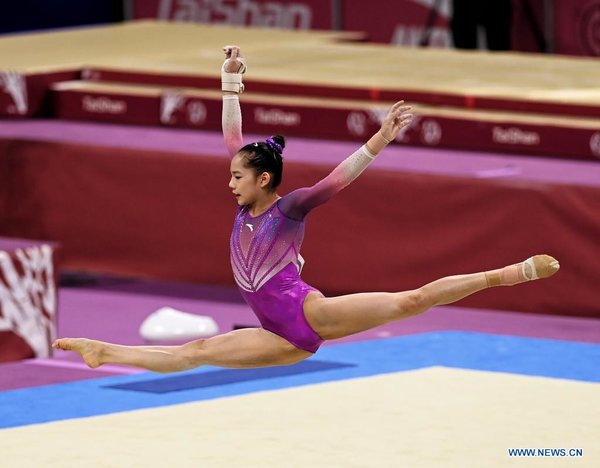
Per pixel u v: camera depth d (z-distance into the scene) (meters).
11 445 18.03
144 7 45.66
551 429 18.75
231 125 16.58
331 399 20.42
